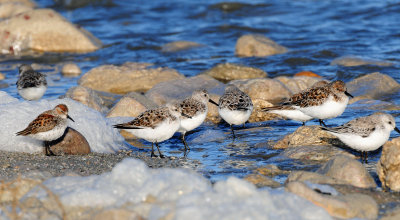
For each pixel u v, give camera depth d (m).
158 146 14.77
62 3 42.50
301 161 12.23
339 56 26.61
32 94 18.08
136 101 17.38
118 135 14.68
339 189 9.69
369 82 20.48
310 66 25.45
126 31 34.50
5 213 8.34
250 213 7.46
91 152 13.31
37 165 11.60
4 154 12.37
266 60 26.69
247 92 20.17
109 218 7.77
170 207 7.99
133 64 25.25
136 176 9.33
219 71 24.23
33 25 30.66
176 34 33.38
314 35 31.36
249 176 10.75
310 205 8.29
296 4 40.03
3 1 38.91
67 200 8.68
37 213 8.34
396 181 10.02
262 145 14.06
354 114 17.06
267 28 33.81
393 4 37.38
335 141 13.15
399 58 25.47
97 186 9.12
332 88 14.28
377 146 11.75
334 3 39.50
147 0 43.91
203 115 14.70
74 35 30.66
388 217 8.57
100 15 39.38
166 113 13.17
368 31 31.34
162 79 23.17
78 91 18.62
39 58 28.92
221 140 15.00
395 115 16.62
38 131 12.12
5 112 13.45
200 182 8.90
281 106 15.14
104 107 19.30
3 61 28.44
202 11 39.09
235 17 37.41
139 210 8.05
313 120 16.73
